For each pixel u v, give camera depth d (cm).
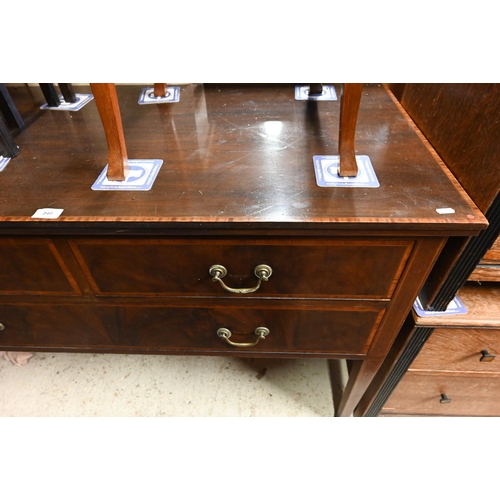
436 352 69
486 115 46
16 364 109
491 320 61
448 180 49
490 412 88
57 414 99
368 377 74
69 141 61
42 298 59
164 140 60
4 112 63
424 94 67
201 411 100
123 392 104
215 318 61
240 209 46
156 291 57
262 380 106
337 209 45
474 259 53
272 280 53
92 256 52
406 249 48
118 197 48
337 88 75
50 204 48
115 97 47
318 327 62
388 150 56
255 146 58
